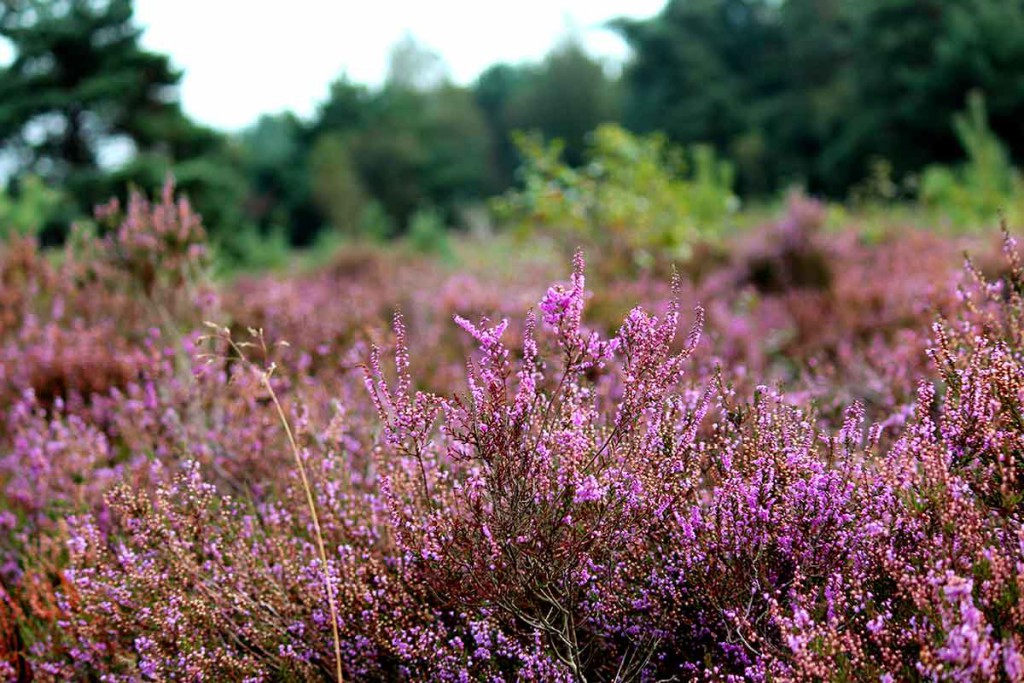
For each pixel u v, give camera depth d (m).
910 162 31.97
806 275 8.30
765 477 2.18
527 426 2.17
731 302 7.78
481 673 2.26
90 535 2.85
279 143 70.06
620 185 9.73
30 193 18.55
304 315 5.26
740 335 5.80
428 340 5.79
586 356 2.15
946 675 1.65
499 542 2.12
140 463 3.52
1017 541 1.95
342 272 14.38
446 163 53.62
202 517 2.70
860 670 1.85
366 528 2.66
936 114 30.94
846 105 36.59
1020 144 29.58
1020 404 2.15
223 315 5.50
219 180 21.22
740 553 2.12
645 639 2.28
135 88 21.55
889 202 15.71
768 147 42.84
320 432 3.42
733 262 9.13
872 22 33.53
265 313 5.79
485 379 2.09
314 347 4.66
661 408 2.28
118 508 2.69
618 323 4.94
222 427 3.63
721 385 2.55
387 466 2.72
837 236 9.90
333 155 41.56
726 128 47.03
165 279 5.52
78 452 3.73
